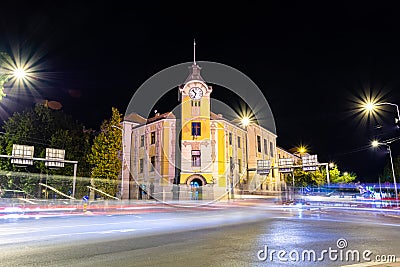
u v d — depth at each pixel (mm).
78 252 7492
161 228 12320
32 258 6887
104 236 10078
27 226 13102
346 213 21609
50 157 26281
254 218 17156
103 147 33188
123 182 38062
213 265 6184
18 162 24547
